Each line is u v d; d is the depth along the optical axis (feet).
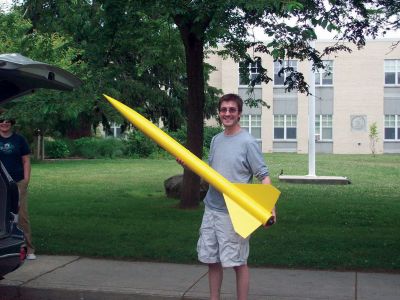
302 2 24.04
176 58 43.11
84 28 34.94
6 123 23.18
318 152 128.67
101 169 72.95
